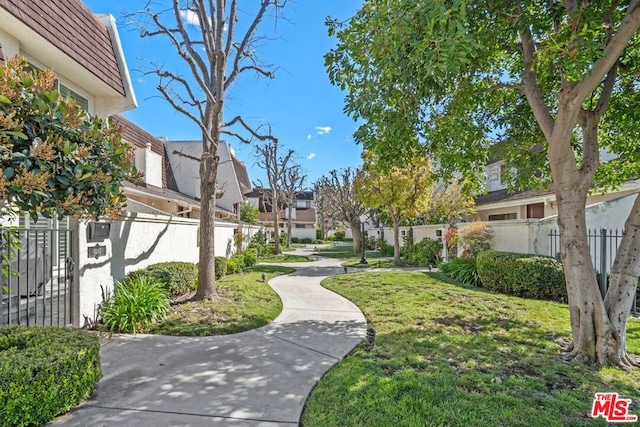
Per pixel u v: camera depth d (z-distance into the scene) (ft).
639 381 12.83
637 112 18.60
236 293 27.53
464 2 10.43
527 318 21.06
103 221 19.39
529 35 15.94
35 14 17.76
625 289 14.87
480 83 21.22
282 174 99.25
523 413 10.21
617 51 12.69
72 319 17.08
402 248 66.80
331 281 36.42
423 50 11.69
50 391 9.57
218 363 14.15
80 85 24.84
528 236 33.68
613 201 29.89
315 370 13.53
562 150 15.24
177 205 49.03
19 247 12.37
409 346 16.22
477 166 24.07
